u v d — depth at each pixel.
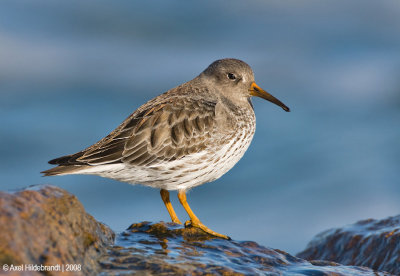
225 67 10.85
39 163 18.94
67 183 18.02
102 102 23.88
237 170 19.25
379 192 17.75
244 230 15.84
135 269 6.76
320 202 17.36
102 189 17.72
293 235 15.55
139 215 16.38
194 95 10.37
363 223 11.23
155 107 9.83
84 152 9.42
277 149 20.47
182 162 9.69
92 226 6.91
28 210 5.77
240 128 10.27
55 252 5.73
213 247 8.20
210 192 18.00
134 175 9.73
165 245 7.97
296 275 7.62
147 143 9.53
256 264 7.80
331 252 10.80
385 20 34.44
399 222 10.77
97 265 6.63
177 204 17.14
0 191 5.98
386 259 9.68
